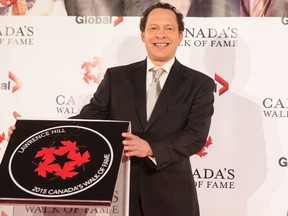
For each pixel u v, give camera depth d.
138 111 2.40
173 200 2.33
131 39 3.23
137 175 2.32
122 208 1.92
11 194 1.75
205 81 2.48
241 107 3.16
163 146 2.20
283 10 3.16
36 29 3.26
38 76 3.25
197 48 3.20
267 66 3.16
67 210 1.93
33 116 3.24
